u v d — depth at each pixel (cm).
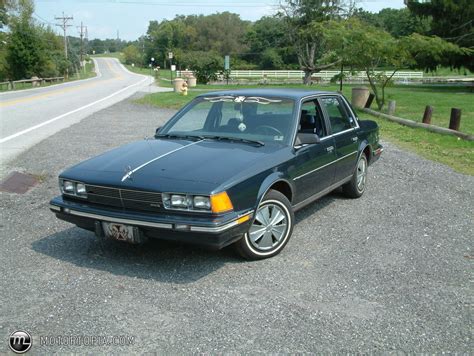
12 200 662
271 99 552
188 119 569
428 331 341
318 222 581
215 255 473
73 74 8312
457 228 562
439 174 833
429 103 2214
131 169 439
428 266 452
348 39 1830
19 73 5600
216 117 557
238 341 325
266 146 498
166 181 414
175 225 400
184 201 402
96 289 399
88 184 438
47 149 1041
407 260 465
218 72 4931
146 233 418
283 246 481
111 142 1129
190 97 2542
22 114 1778
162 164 446
